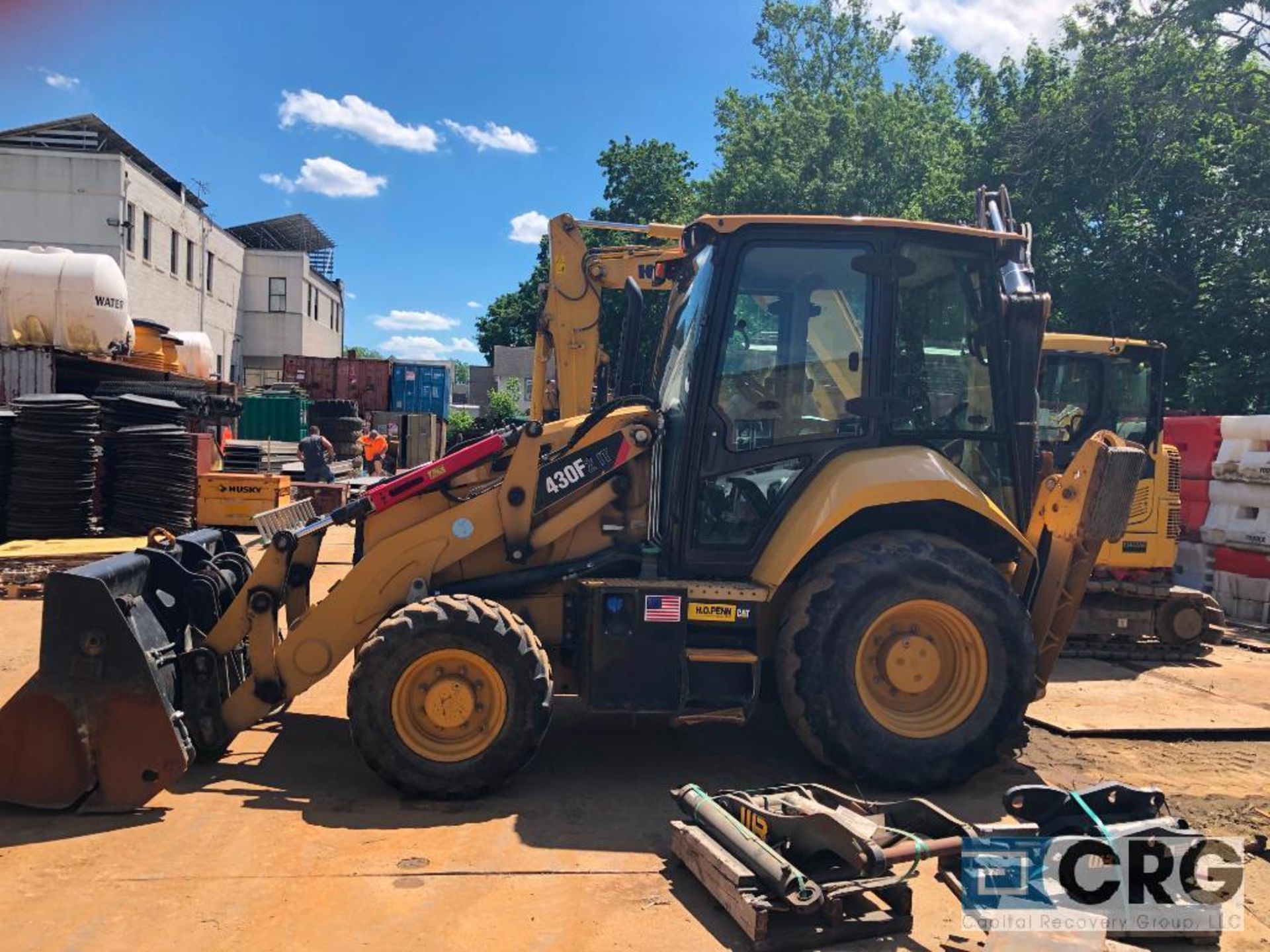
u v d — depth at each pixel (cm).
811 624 439
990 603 445
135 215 2955
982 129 2106
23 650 689
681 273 589
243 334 4206
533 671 426
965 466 487
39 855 359
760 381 478
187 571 474
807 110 3006
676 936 312
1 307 1303
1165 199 1792
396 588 471
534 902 332
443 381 3403
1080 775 490
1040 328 482
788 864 324
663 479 496
